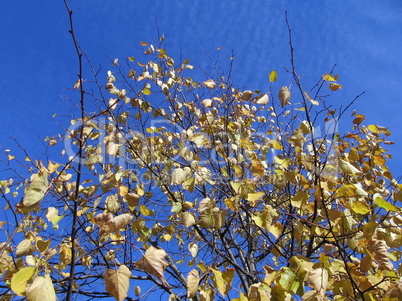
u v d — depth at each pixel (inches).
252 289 78.4
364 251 93.7
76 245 108.5
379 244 83.5
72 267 76.5
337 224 95.2
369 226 84.7
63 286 127.3
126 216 82.5
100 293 136.3
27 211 71.3
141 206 112.2
